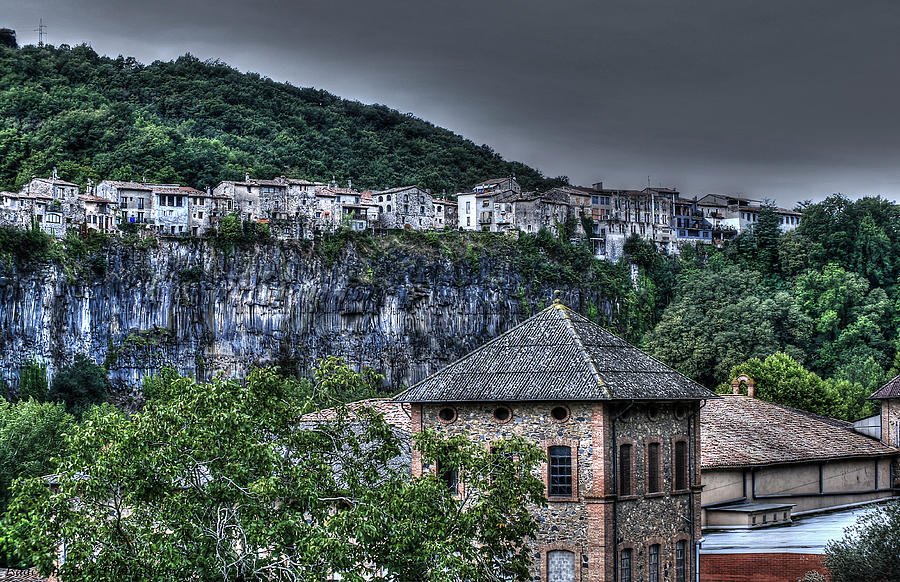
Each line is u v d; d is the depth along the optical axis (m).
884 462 110.44
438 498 57.97
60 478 58.75
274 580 56.38
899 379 113.75
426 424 74.00
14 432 119.00
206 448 58.25
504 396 71.56
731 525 90.12
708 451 94.31
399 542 54.88
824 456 101.88
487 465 59.03
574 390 70.62
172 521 56.22
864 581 70.19
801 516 97.31
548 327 76.19
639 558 72.12
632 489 71.88
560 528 70.38
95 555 59.91
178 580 55.31
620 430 71.31
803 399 157.62
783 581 78.88
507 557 60.12
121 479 58.16
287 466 58.75
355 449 62.25
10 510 58.81
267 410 62.28
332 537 54.22
